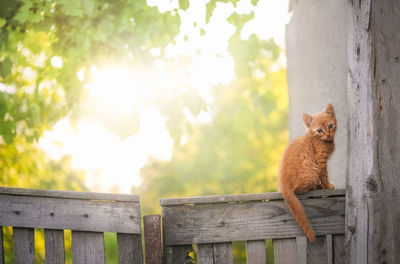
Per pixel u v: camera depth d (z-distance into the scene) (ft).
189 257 7.90
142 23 12.80
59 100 16.65
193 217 7.90
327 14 10.44
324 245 8.19
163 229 7.85
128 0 12.88
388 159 7.38
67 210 7.74
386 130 7.40
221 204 7.99
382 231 7.29
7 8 12.08
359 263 7.49
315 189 9.30
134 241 7.72
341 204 8.29
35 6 12.71
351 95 7.85
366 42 7.50
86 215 7.73
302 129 12.41
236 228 7.97
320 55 10.96
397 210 7.36
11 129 14.84
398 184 7.38
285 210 8.13
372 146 7.34
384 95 7.44
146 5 13.37
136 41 12.91
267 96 12.03
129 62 12.89
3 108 14.82
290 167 8.93
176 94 12.60
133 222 7.70
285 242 8.12
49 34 14.84
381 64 7.47
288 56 13.94
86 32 12.69
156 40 13.66
